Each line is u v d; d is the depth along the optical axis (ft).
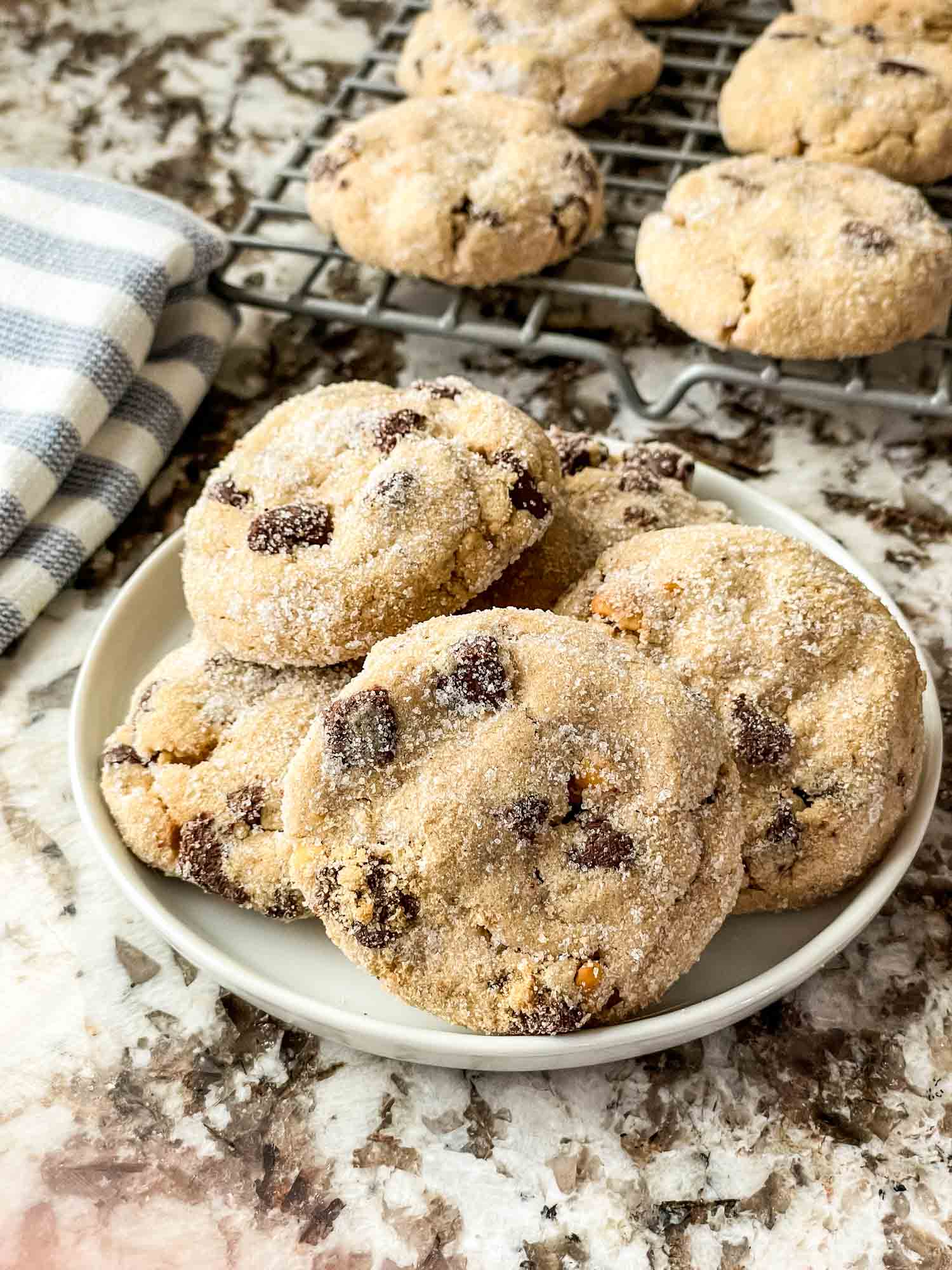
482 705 1.03
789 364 1.51
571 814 1.02
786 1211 1.03
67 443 1.34
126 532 1.40
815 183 1.48
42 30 1.90
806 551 1.14
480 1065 1.02
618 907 0.99
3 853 1.19
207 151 1.75
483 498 1.13
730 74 1.73
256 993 1.03
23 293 1.41
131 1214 1.03
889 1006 1.10
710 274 1.41
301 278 1.61
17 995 1.12
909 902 1.15
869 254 1.38
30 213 1.46
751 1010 1.03
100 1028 1.11
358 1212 1.03
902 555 1.36
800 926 1.09
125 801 1.11
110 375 1.37
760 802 1.07
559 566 1.17
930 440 1.45
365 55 1.84
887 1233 1.01
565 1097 1.07
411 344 1.55
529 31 1.67
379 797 1.02
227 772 1.11
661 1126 1.06
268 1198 1.04
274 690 1.15
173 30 1.90
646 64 1.65
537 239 1.45
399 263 1.46
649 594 1.11
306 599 1.10
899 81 1.58
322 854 1.02
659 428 1.46
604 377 1.51
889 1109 1.06
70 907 1.16
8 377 1.37
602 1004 0.99
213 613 1.12
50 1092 1.08
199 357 1.47
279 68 1.85
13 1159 1.05
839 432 1.46
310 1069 1.09
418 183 1.46
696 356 1.52
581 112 1.64
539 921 1.00
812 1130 1.05
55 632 1.33
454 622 1.06
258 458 1.19
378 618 1.10
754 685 1.09
